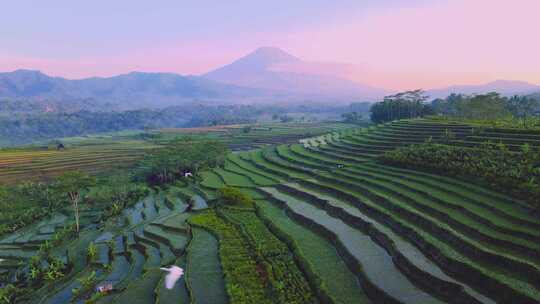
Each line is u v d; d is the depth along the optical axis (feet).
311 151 336.08
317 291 108.47
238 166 326.24
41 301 134.00
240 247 147.43
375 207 167.73
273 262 130.52
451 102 595.47
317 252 136.26
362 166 246.68
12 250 201.77
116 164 405.80
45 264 177.88
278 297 106.32
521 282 94.63
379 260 123.65
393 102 549.54
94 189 304.50
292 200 204.85
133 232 189.67
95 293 126.62
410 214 152.15
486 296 95.40
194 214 204.03
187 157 343.05
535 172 156.66
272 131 654.94
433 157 212.43
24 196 290.15
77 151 484.33
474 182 177.17
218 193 221.87
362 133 381.81
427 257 119.55
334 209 179.52
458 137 255.09
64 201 281.54
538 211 132.16
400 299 97.55
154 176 342.03
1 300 139.54
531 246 109.91
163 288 118.21
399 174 213.25
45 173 368.68
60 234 208.54
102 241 190.90
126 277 138.10
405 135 304.30
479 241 121.80
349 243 138.72
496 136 238.27
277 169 288.92
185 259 142.20
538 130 225.97
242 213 193.77
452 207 152.66
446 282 100.94
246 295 108.88
